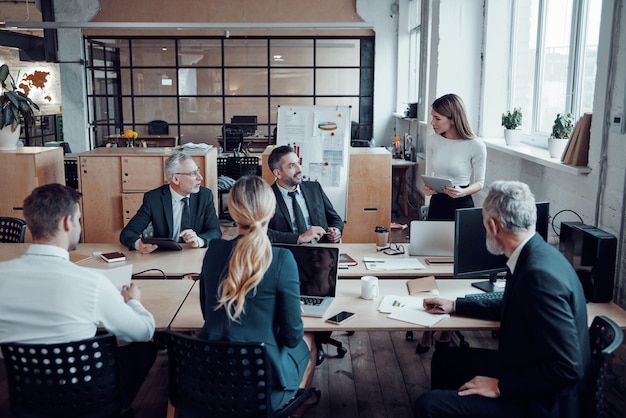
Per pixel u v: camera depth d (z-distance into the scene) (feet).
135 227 12.78
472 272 10.03
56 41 35.12
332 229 12.99
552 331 6.83
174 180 13.05
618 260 10.50
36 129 46.57
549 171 13.99
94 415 7.52
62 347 7.09
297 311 7.53
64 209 7.27
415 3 32.91
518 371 7.35
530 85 17.99
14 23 29.76
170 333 7.20
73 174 26.21
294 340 7.57
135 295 8.64
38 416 7.45
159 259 11.94
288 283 7.49
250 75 36.17
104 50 35.83
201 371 7.30
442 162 14.37
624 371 10.04
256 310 7.45
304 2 35.32
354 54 36.06
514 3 19.60
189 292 10.21
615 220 10.65
